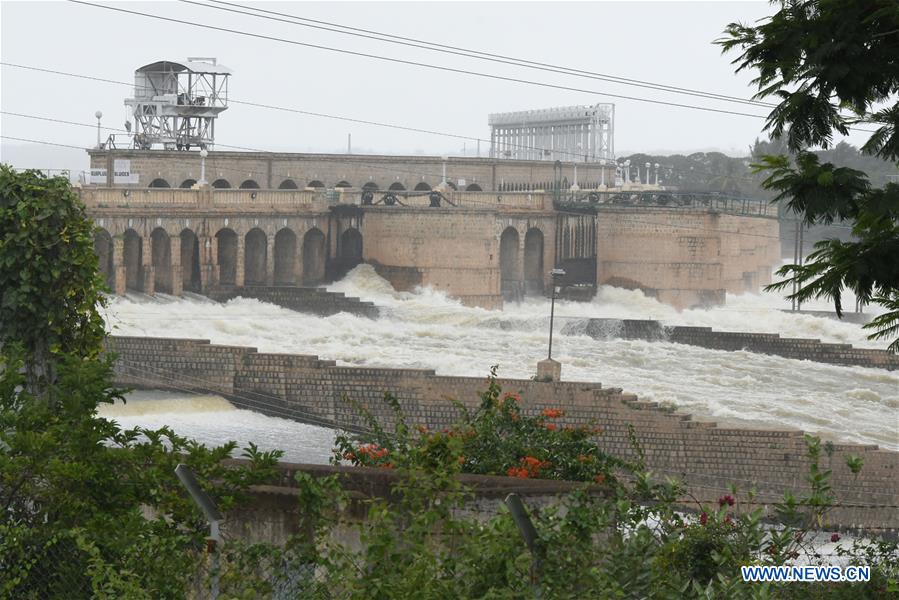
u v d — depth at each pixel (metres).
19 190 58.59
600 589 34.31
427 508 39.34
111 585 35.03
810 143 35.31
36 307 57.56
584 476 57.16
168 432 40.94
